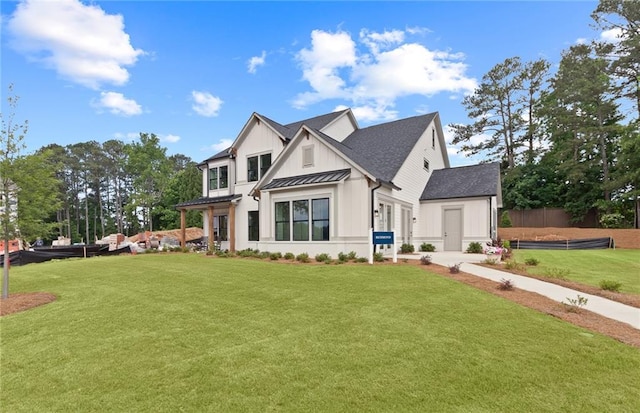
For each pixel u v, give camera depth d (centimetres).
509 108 3719
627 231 2292
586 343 473
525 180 3156
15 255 1862
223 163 2256
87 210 6900
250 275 1020
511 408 324
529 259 1315
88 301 766
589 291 785
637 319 581
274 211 1605
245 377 390
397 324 554
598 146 2912
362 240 1371
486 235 1803
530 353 442
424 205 1984
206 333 536
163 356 454
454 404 331
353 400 340
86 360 450
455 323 555
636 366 408
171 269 1174
